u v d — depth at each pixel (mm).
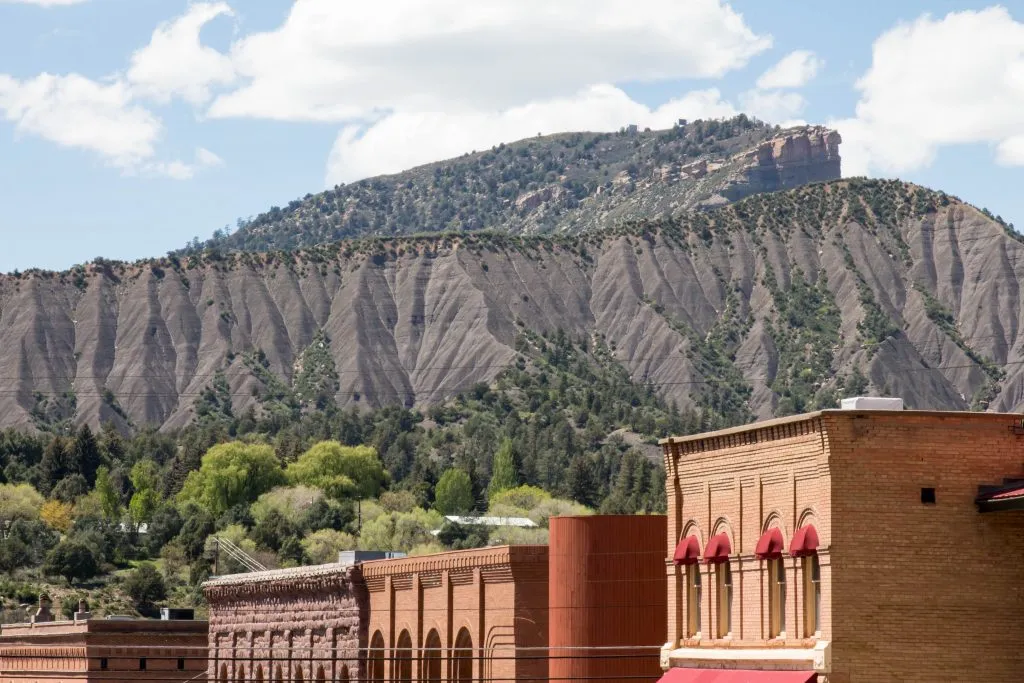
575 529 64375
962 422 51062
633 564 63844
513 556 66625
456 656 71312
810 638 50812
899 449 50500
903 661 49719
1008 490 50281
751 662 53406
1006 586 50594
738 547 55188
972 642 50125
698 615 58188
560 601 64375
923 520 50375
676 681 56656
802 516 51688
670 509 59531
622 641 63469
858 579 49812
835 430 50188
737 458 55688
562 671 63906
